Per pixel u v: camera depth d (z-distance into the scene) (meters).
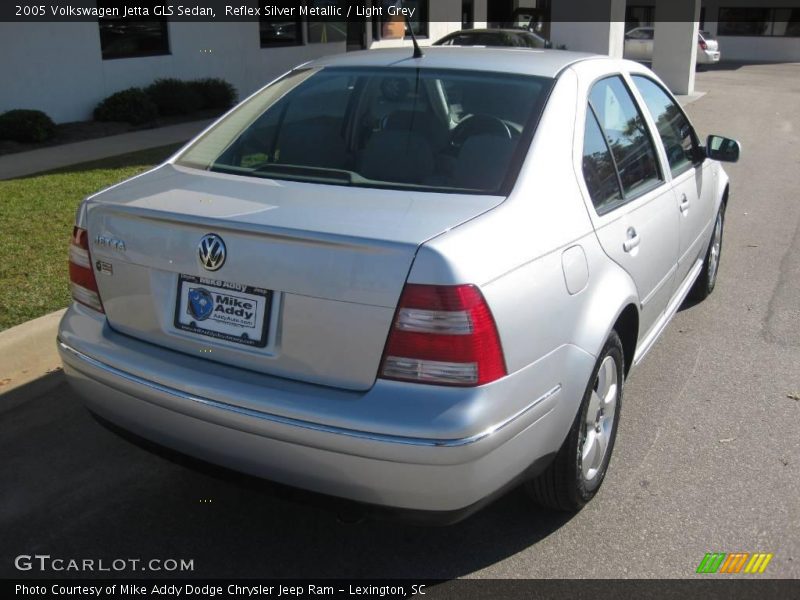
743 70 30.20
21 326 4.48
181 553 2.98
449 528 3.13
